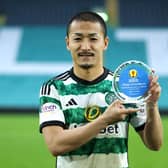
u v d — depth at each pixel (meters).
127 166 9.70
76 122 9.50
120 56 46.25
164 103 36.88
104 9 52.50
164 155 23.91
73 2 55.66
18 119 32.91
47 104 9.48
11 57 46.22
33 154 24.44
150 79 8.81
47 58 46.03
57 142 8.79
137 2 55.44
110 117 8.36
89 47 9.20
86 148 9.44
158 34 50.19
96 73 9.59
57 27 52.34
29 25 53.41
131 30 50.94
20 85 40.94
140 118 9.52
